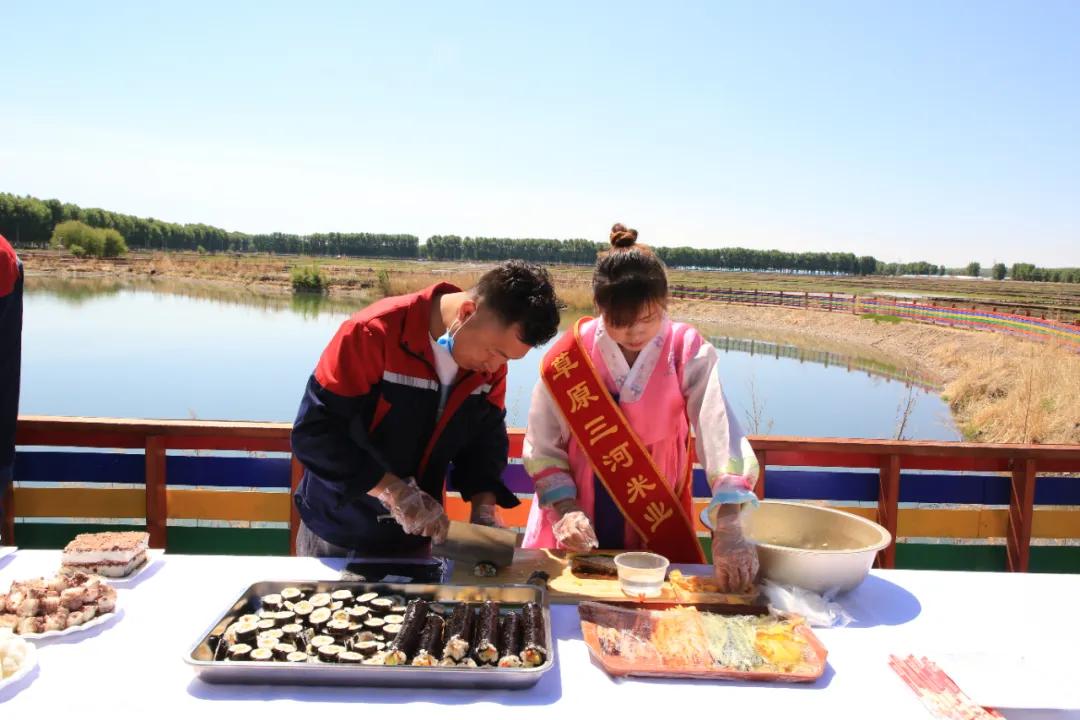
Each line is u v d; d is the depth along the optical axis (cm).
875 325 2455
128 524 333
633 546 236
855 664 160
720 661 156
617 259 205
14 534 327
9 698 137
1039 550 341
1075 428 964
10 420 275
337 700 140
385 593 182
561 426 236
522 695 144
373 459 202
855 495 338
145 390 1018
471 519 232
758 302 3344
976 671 154
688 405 224
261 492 331
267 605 172
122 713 133
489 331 189
